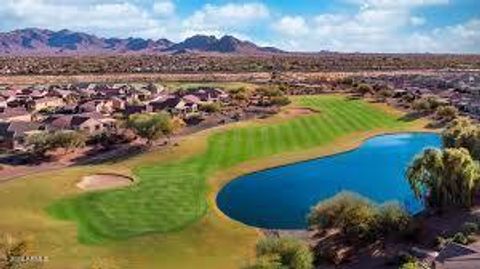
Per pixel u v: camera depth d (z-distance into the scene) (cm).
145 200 11706
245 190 12888
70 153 15588
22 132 16775
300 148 16300
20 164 14750
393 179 13612
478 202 9900
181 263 8788
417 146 17100
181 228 10188
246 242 9644
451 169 9650
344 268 8138
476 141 12000
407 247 8362
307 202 12000
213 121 19800
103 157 15262
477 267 6278
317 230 9588
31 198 11644
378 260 8138
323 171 14388
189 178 13325
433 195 9862
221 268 8544
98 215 10831
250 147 16138
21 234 9638
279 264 7162
